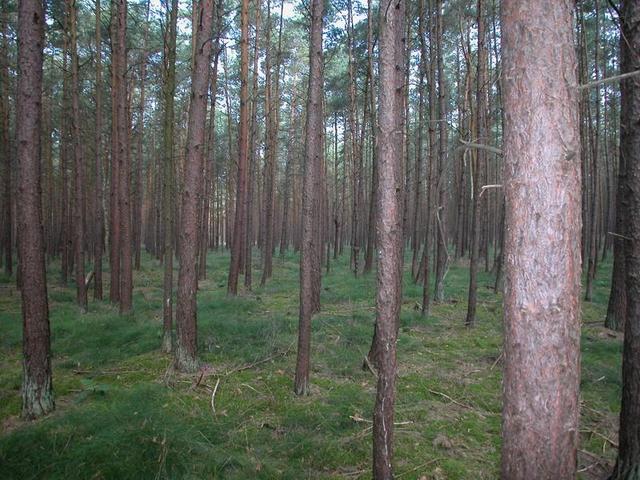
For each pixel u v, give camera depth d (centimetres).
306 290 563
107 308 1188
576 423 215
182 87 2112
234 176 3162
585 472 408
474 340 845
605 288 1490
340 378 641
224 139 2825
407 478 388
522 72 211
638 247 349
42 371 496
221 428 460
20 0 476
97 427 432
